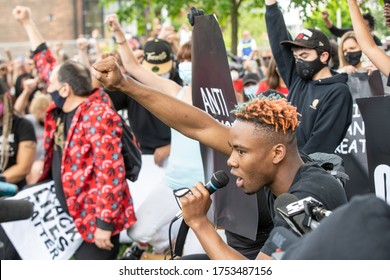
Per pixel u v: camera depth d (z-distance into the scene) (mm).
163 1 9688
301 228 2404
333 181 2994
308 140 4891
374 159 4141
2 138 6074
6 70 10375
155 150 6434
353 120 5301
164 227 5652
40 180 5684
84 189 5414
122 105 6402
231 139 3049
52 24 26344
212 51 4098
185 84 5789
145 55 6414
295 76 5188
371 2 6750
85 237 5426
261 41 16156
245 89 8359
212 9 9336
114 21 5699
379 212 1687
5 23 26625
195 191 2924
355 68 6125
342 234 1705
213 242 2869
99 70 3150
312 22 6441
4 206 2576
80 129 5367
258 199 3875
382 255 1672
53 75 5461
